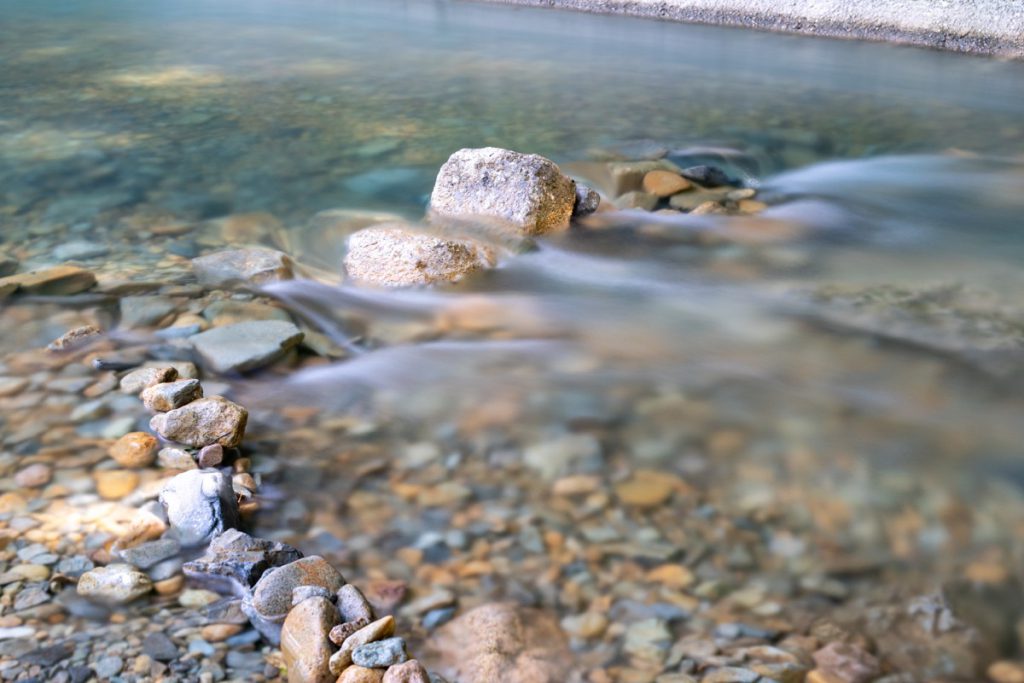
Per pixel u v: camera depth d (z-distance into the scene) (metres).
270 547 2.05
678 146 5.96
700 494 2.38
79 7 11.99
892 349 3.32
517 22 11.01
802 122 6.76
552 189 4.42
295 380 2.95
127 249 3.96
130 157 5.30
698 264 4.18
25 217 4.28
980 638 1.92
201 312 3.36
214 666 1.75
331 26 10.79
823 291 3.90
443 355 3.17
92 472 2.37
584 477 2.44
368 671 1.71
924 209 5.11
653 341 3.35
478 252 3.99
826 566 2.12
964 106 7.34
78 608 1.88
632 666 1.82
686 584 2.06
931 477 2.47
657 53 9.19
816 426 2.73
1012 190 5.46
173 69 7.91
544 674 1.80
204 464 2.42
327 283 3.75
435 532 2.21
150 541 2.09
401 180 5.12
